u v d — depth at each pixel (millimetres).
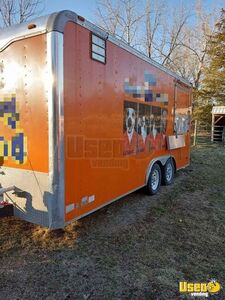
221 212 4492
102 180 3430
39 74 2650
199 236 3568
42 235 3369
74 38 2754
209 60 19172
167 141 5684
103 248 3137
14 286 2408
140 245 3252
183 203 4875
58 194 2688
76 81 2826
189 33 20141
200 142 16141
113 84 3533
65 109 2688
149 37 18953
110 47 3416
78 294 2336
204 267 2830
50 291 2361
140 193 5379
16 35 2756
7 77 2908
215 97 17969
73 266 2748
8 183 3037
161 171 5766
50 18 2559
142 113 4461
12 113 2902
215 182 6531
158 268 2775
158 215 4246
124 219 4031
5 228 3510
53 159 2641
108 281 2531
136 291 2400
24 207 2914
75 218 2939
